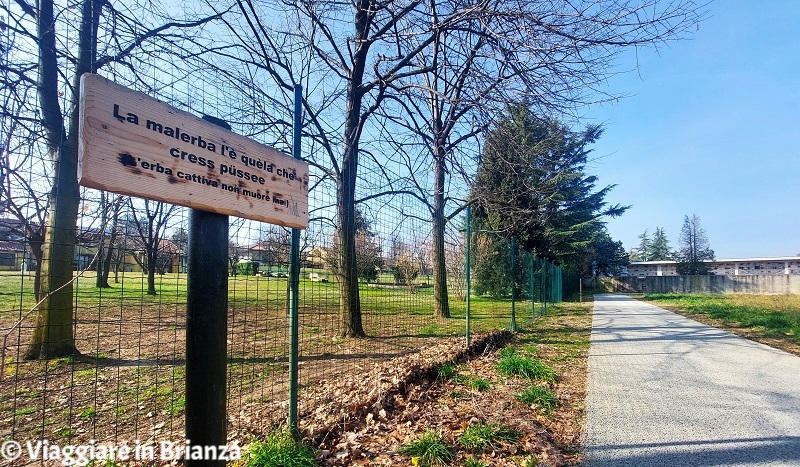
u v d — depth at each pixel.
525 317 11.81
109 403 4.29
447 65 8.00
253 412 3.78
